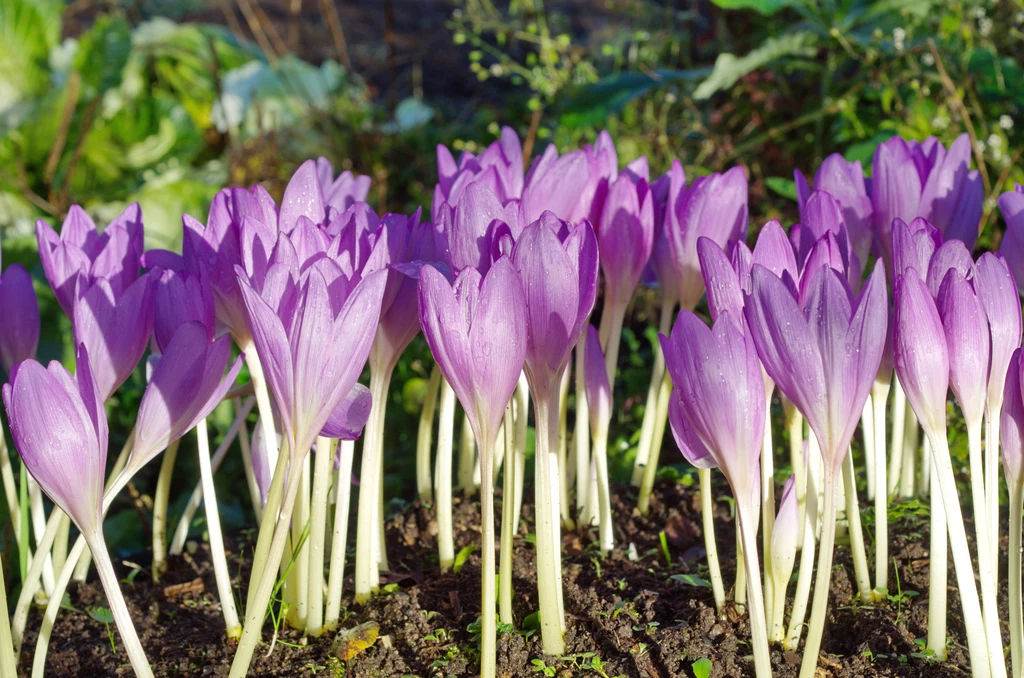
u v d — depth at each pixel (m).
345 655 0.79
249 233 0.73
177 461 1.25
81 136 2.01
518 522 0.91
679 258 0.84
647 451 0.97
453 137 2.33
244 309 0.77
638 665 0.77
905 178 0.84
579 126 1.63
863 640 0.78
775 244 0.73
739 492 0.69
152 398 0.71
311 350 0.68
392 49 2.47
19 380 0.67
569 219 0.84
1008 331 0.70
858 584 0.81
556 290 0.70
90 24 3.14
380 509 0.86
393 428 1.32
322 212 0.80
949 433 0.99
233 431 0.91
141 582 0.91
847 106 1.53
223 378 0.75
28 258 1.62
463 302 0.69
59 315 1.38
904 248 0.73
